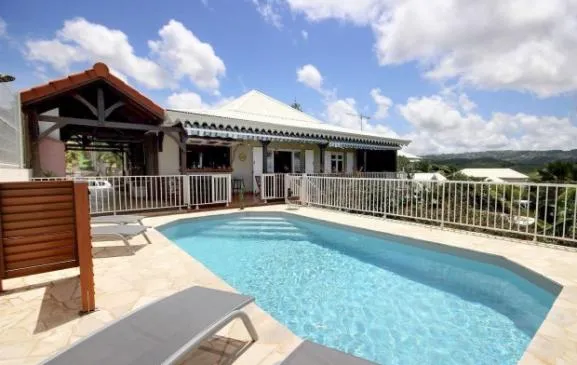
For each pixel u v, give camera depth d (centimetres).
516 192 775
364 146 1542
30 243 279
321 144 1358
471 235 594
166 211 880
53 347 232
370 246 650
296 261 580
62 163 1239
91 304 290
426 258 553
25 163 724
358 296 429
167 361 159
